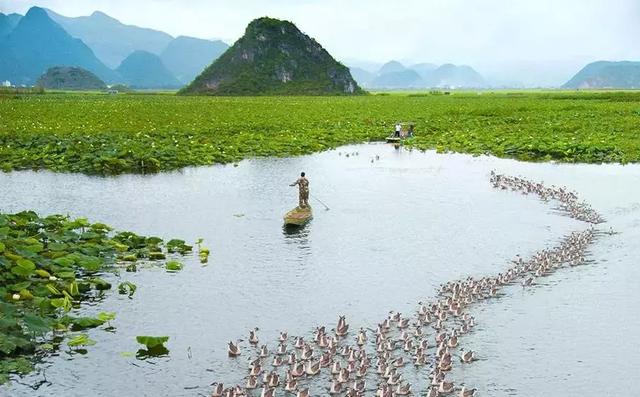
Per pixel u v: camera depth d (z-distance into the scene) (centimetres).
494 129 6088
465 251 2259
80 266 1927
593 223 2631
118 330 1572
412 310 1714
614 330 1579
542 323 1620
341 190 3381
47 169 3969
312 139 5450
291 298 1797
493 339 1530
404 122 6994
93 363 1402
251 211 2872
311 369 1344
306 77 19438
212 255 2192
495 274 2014
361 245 2330
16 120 6150
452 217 2764
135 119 6694
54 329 1545
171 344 1501
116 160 3928
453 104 10631
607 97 12900
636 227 2559
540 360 1426
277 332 1571
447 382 1271
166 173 3884
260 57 19425
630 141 4962
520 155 4700
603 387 1312
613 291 1839
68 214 2569
